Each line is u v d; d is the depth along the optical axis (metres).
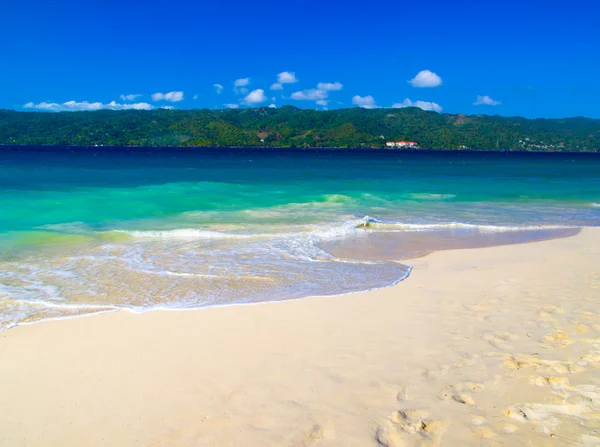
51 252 11.16
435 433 3.93
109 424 4.26
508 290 8.18
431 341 5.90
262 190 25.62
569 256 11.18
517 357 5.28
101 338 6.22
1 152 92.69
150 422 4.28
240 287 8.76
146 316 7.06
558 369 4.92
